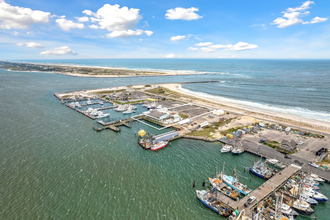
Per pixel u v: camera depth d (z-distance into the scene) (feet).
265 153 273.95
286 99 627.87
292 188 203.21
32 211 172.14
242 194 199.72
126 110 504.84
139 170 237.04
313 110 505.25
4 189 198.70
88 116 447.01
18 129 360.28
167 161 259.39
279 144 298.35
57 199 186.80
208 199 187.42
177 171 236.84
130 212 173.27
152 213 172.96
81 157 264.31
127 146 301.63
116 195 193.67
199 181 218.79
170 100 619.67
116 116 456.04
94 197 190.39
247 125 378.32
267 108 528.22
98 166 243.40
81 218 165.78
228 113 465.06
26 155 266.57
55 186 204.85
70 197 189.67
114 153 278.05
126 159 262.26
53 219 164.35
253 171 233.35
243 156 274.36
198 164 253.24
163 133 344.90
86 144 305.12
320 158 251.60
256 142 308.40
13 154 268.21
